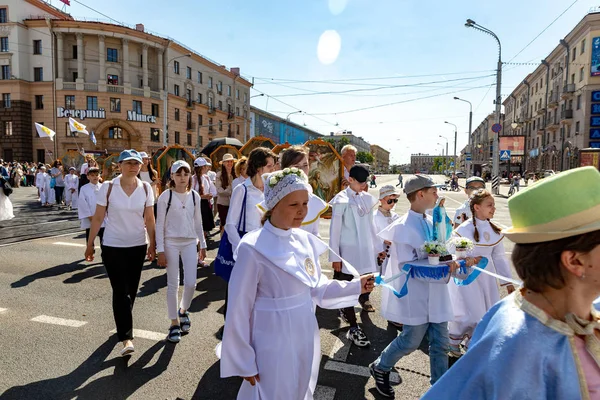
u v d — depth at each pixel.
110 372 3.46
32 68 43.69
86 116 43.41
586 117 38.75
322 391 3.17
